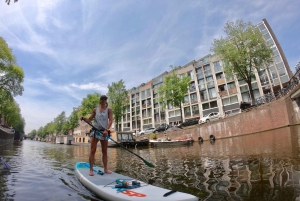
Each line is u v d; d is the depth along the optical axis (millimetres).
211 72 37188
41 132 129500
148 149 17484
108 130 4445
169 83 29656
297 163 4844
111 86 40031
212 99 36219
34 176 4871
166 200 2473
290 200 2721
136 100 54969
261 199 2832
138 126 53188
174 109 43156
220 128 21188
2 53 25734
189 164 6434
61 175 5000
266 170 4500
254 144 10969
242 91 33281
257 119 18484
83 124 70438
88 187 3574
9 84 27281
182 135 24297
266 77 32125
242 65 22094
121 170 5812
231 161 6254
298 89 15328
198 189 3508
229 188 3441
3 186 3861
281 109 16969
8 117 56562
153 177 4676
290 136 11836
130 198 2645
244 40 22250
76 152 15438
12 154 11930
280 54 32469
